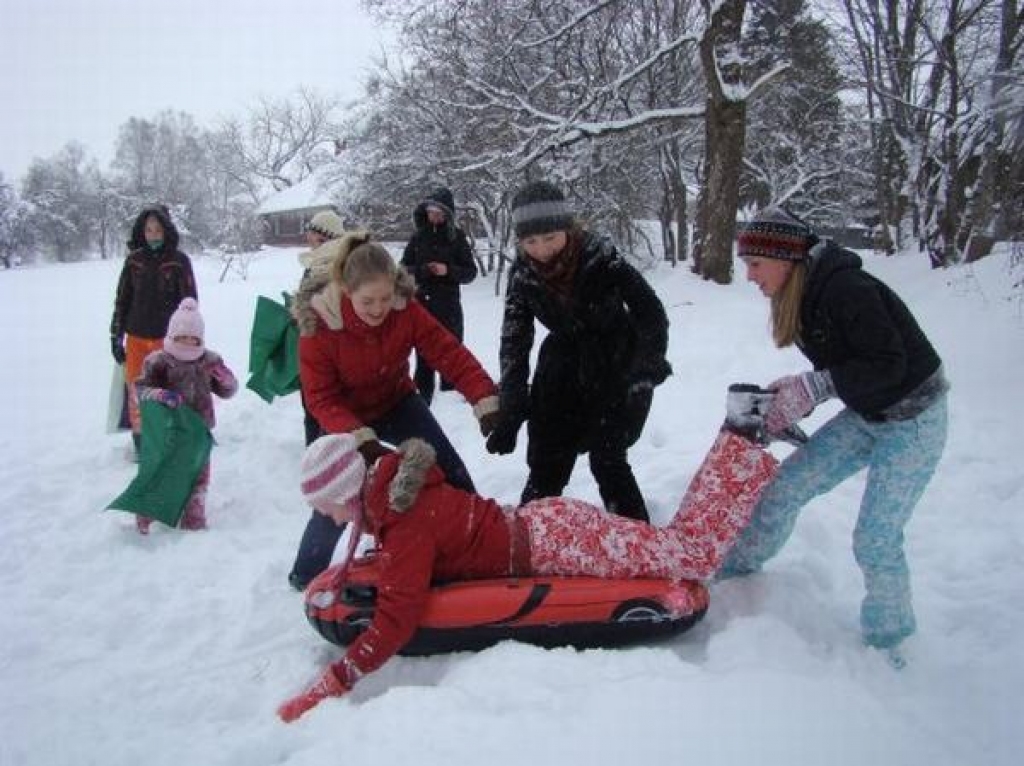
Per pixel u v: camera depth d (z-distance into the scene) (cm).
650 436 595
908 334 282
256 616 356
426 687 272
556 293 347
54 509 510
